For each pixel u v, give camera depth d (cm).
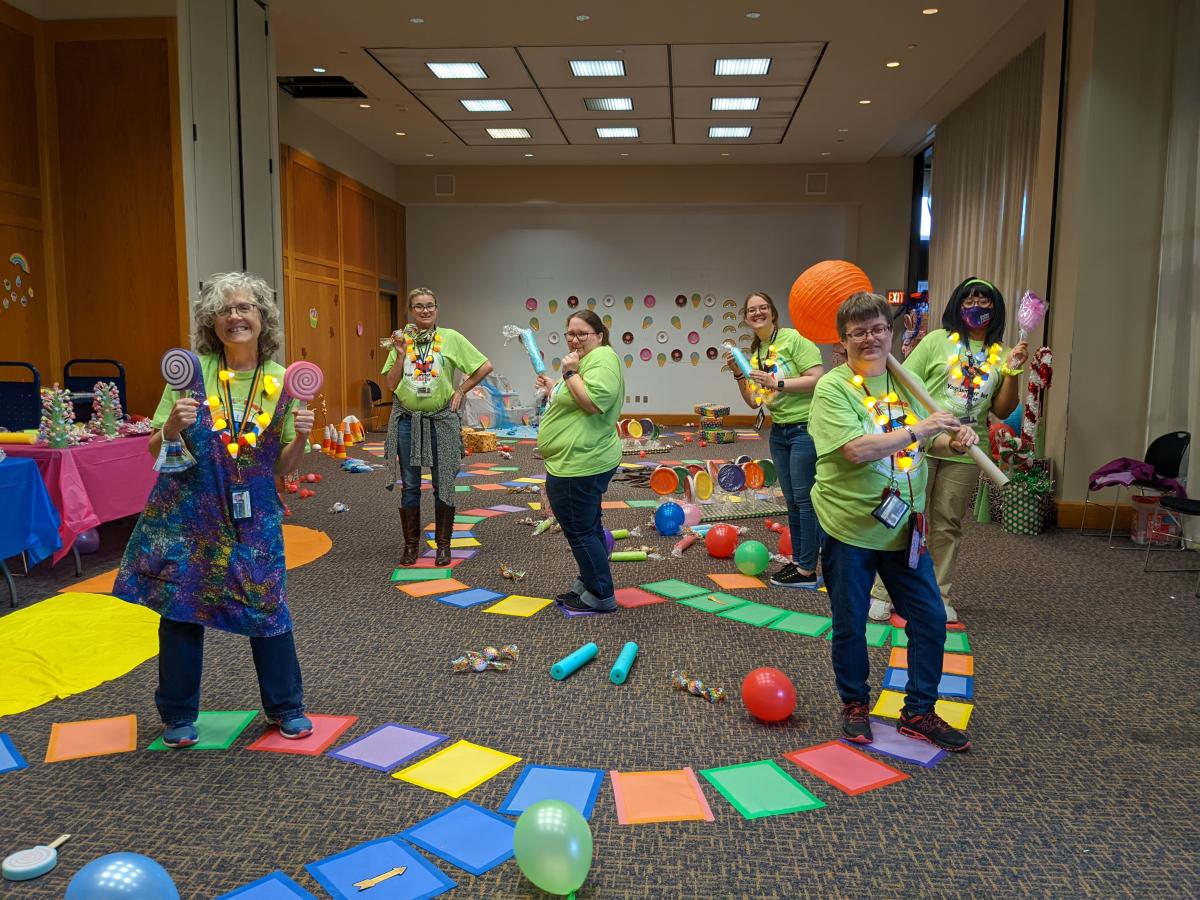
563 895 193
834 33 826
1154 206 609
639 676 331
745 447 1168
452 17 791
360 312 1286
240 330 254
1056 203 655
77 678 323
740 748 271
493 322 1517
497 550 547
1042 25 803
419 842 215
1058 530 628
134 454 519
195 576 257
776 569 496
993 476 258
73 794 239
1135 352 619
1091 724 292
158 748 268
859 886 200
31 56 649
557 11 775
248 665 339
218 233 694
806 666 343
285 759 261
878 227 1410
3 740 273
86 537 516
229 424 257
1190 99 581
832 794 242
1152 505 557
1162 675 338
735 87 999
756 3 755
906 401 270
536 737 278
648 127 1187
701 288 1496
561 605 422
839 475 265
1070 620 409
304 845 215
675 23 805
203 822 225
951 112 1105
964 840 220
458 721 290
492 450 1088
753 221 1480
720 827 225
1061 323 641
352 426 1164
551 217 1498
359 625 392
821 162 1405
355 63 921
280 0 755
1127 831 225
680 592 445
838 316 270
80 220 667
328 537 582
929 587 271
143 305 668
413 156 1375
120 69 653
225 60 700
